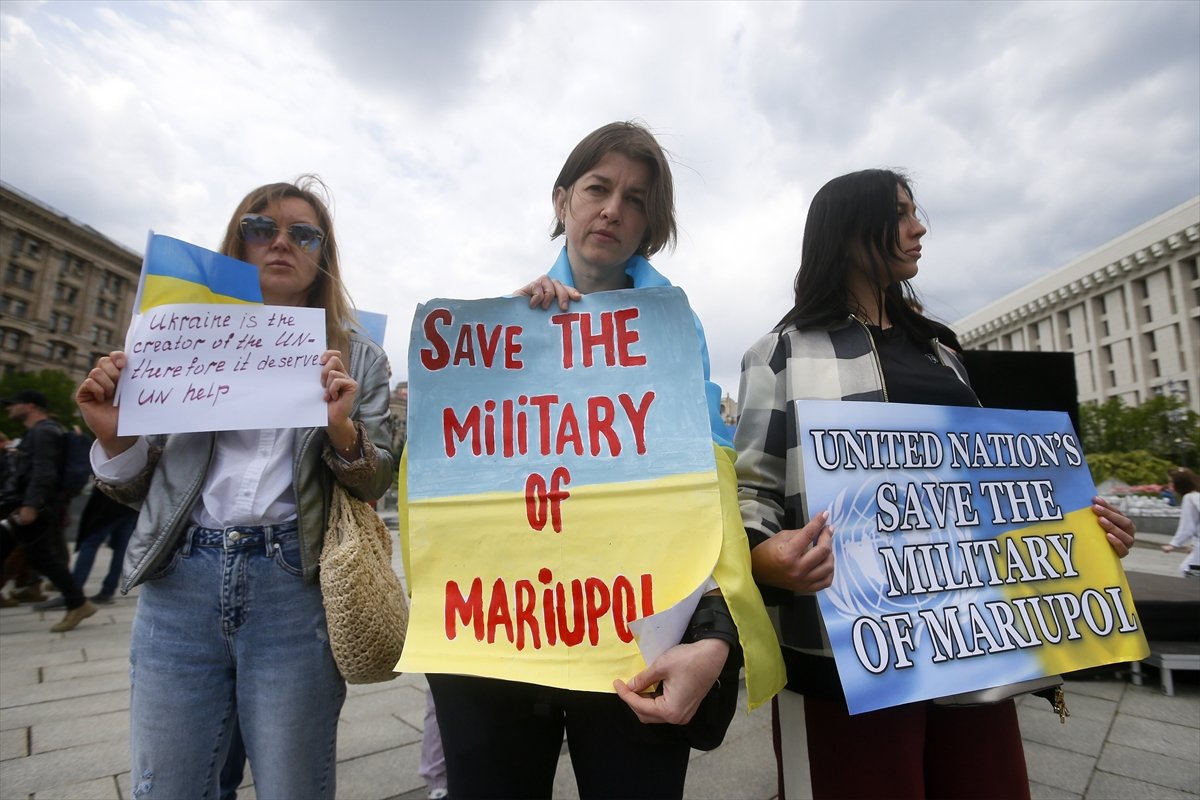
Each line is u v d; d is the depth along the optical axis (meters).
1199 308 53.25
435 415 1.26
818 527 1.20
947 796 1.33
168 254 1.43
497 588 1.17
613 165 1.38
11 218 51.34
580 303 1.30
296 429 1.48
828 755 1.29
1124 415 41.31
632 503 1.17
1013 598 1.35
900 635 1.24
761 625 1.10
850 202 1.53
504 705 1.18
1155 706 3.53
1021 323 73.19
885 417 1.37
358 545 1.42
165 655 1.33
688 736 1.10
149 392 1.35
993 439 1.46
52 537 5.25
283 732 1.36
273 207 1.60
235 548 1.37
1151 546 14.46
